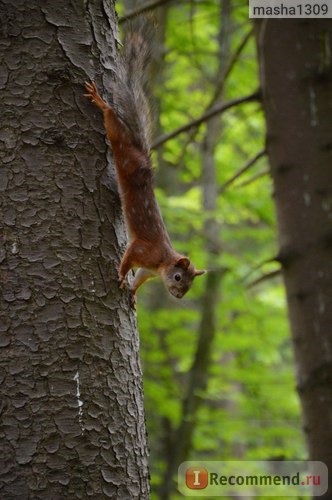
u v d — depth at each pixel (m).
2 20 7.65
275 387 22.77
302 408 11.17
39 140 7.57
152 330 22.22
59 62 7.75
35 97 7.61
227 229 22.58
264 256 24.02
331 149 11.34
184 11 19.81
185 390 22.72
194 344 22.17
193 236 21.70
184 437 20.80
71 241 7.53
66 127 7.70
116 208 7.99
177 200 21.58
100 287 7.63
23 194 7.46
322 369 10.92
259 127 21.72
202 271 10.03
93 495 7.17
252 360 23.94
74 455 7.15
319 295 11.05
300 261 11.23
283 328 21.98
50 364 7.23
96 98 7.88
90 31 8.05
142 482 7.66
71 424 7.19
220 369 22.16
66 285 7.42
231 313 24.84
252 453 21.58
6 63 7.61
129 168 8.66
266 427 22.62
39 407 7.12
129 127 8.60
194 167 22.31
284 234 11.45
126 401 7.62
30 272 7.34
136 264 9.48
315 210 11.24
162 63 16.89
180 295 9.69
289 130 11.52
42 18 7.75
